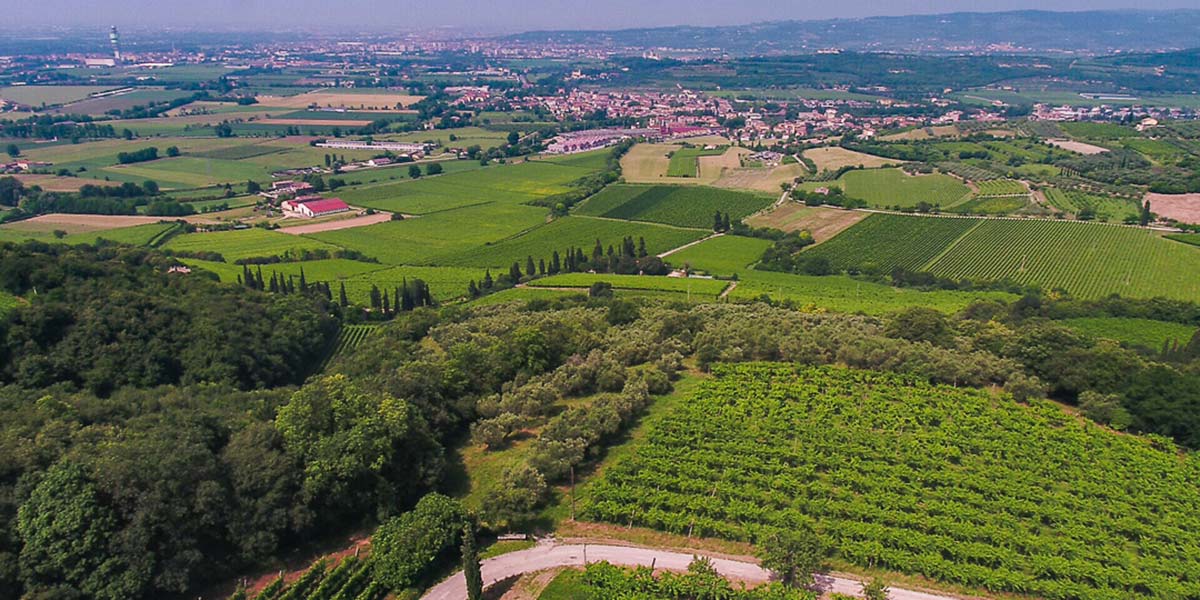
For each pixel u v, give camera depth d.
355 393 94.50
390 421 90.50
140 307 148.00
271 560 81.81
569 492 93.38
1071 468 95.81
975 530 81.56
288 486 83.88
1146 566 76.62
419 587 77.25
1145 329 170.88
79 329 136.25
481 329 154.62
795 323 150.38
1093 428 106.44
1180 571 75.69
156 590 74.06
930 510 86.56
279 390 117.88
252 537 79.31
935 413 110.88
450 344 146.38
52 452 80.62
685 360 138.25
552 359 132.38
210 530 78.69
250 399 112.81
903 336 143.38
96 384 128.88
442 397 110.25
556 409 117.00
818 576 76.94
